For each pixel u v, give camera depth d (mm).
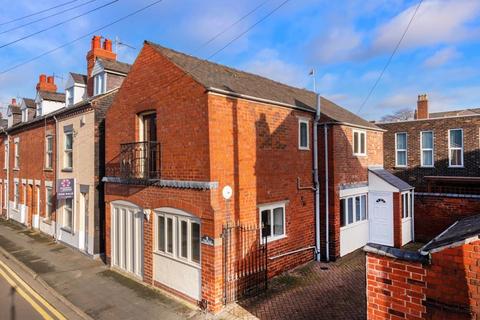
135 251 10414
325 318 7430
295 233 10906
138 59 10336
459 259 3959
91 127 13016
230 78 10586
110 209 11594
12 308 8305
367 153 13945
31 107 20875
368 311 4793
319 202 11867
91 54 16078
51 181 16344
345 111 16219
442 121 19062
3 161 23281
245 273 8797
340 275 10164
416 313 4316
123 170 10727
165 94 9305
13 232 17641
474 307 3836
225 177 8398
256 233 9266
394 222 13219
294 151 10938
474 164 17922
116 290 9375
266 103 9773
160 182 9289
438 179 18219
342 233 12078
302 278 9930
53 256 12953
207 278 8008
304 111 11406
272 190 9961
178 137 8867
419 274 4293
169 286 9102
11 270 11430
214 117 8172
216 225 7969
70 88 17094
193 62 10461
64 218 15102
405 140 20453
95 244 12594
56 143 15773
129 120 10680
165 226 9328
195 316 7773
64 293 9195
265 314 7695
